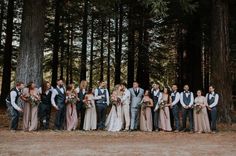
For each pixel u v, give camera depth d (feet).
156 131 51.78
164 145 37.83
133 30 85.10
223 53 61.52
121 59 108.99
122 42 101.45
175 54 117.70
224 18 61.98
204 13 74.28
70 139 41.57
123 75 121.49
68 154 31.48
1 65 100.01
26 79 57.26
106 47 119.34
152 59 103.50
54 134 45.68
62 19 102.42
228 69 61.67
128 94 52.54
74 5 96.84
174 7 68.08
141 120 52.42
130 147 36.01
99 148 35.06
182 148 35.83
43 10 59.11
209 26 78.07
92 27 112.47
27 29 57.93
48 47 102.73
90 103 51.42
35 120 49.08
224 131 52.44
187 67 88.84
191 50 87.35
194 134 48.67
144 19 78.28
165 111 52.24
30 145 36.37
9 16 89.66
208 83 113.60
